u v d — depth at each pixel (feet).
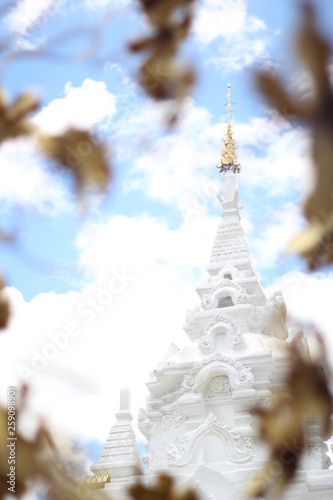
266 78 12.92
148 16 15.26
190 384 139.33
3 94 16.14
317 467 124.36
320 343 14.66
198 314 149.38
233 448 128.88
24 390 15.30
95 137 16.58
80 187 16.53
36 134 16.24
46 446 14.75
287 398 14.57
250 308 146.20
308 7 12.53
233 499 122.42
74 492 14.74
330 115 12.78
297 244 14.03
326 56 12.57
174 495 14.16
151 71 15.42
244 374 135.54
